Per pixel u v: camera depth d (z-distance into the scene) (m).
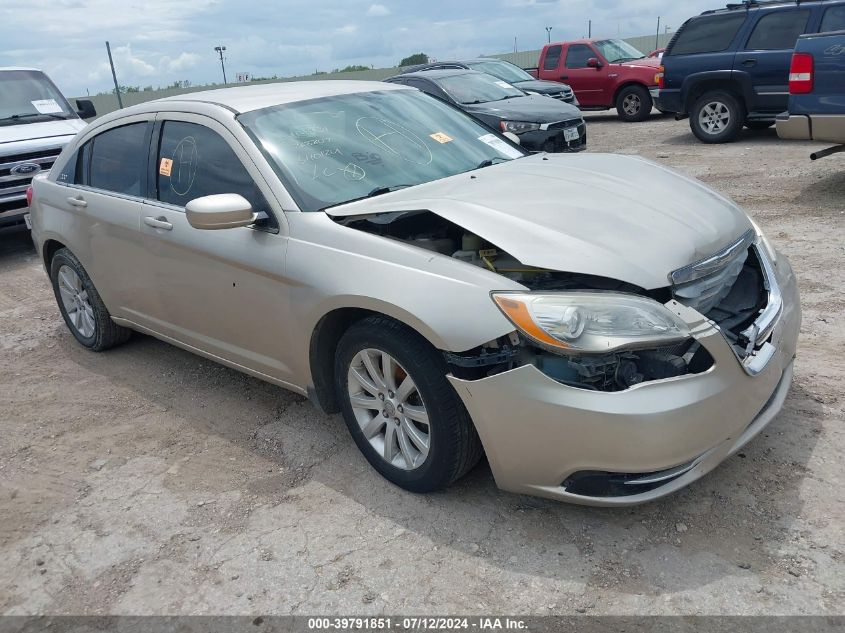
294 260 3.38
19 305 6.82
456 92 10.66
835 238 6.14
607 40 16.86
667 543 2.82
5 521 3.40
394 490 3.33
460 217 3.05
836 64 6.82
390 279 3.02
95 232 4.69
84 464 3.85
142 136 4.46
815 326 4.52
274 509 3.29
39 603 2.86
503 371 2.81
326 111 4.09
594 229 2.96
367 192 3.61
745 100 11.20
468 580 2.74
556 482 2.77
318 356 3.48
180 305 4.20
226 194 3.45
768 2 11.00
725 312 3.10
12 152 8.61
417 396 3.14
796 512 2.91
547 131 9.85
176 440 4.00
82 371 5.10
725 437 2.74
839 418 3.50
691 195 3.45
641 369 2.72
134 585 2.90
